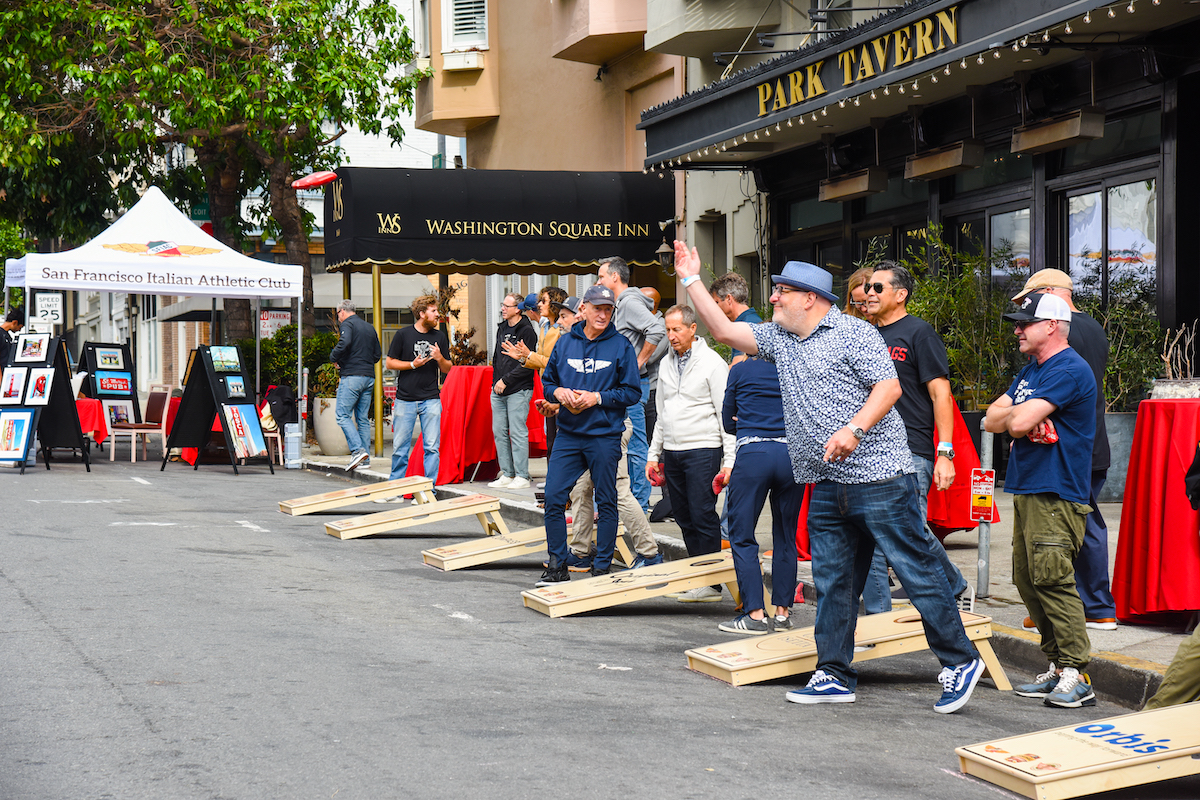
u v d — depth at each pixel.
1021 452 5.73
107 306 53.94
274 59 21.75
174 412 18.42
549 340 12.62
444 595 8.19
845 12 14.72
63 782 4.16
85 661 5.86
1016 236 12.96
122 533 10.34
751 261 17.78
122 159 24.09
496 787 4.20
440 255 17.47
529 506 12.02
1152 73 10.80
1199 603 6.36
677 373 7.99
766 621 7.11
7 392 16.14
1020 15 9.99
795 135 14.52
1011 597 7.56
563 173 18.16
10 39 20.81
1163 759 4.34
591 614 7.78
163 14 21.00
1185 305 10.88
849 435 5.34
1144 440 6.64
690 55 17.41
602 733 4.94
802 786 4.35
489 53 23.64
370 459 16.25
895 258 14.77
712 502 8.00
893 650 6.08
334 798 4.05
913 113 13.47
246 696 5.32
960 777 4.55
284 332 21.14
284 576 8.61
